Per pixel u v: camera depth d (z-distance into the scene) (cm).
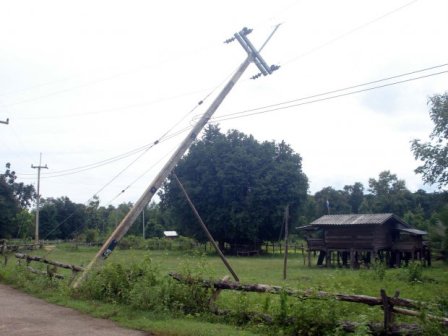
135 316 1089
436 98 3441
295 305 950
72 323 1040
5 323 1038
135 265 1331
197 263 1262
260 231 5959
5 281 1864
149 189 1741
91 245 6134
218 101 1942
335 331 863
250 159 5691
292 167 5809
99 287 1334
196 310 1133
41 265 1895
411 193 8944
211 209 5853
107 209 8931
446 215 3609
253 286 1063
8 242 4919
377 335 843
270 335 917
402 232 4050
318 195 10544
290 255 5888
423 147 3538
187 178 5988
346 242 3878
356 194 10925
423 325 789
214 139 5981
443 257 3962
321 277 2484
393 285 1855
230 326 999
